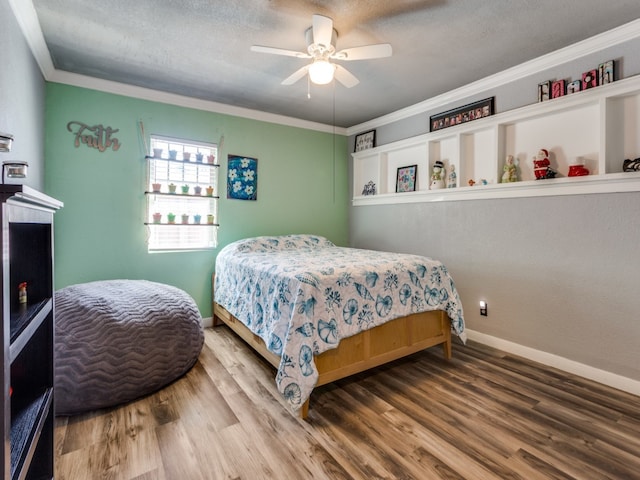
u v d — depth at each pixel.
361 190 4.60
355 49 2.08
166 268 3.41
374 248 4.34
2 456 0.81
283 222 4.18
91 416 1.95
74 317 2.07
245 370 2.57
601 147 2.34
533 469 1.54
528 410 2.03
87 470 1.52
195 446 1.69
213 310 3.65
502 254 2.99
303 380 1.88
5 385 0.82
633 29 2.19
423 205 3.70
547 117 2.74
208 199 3.70
